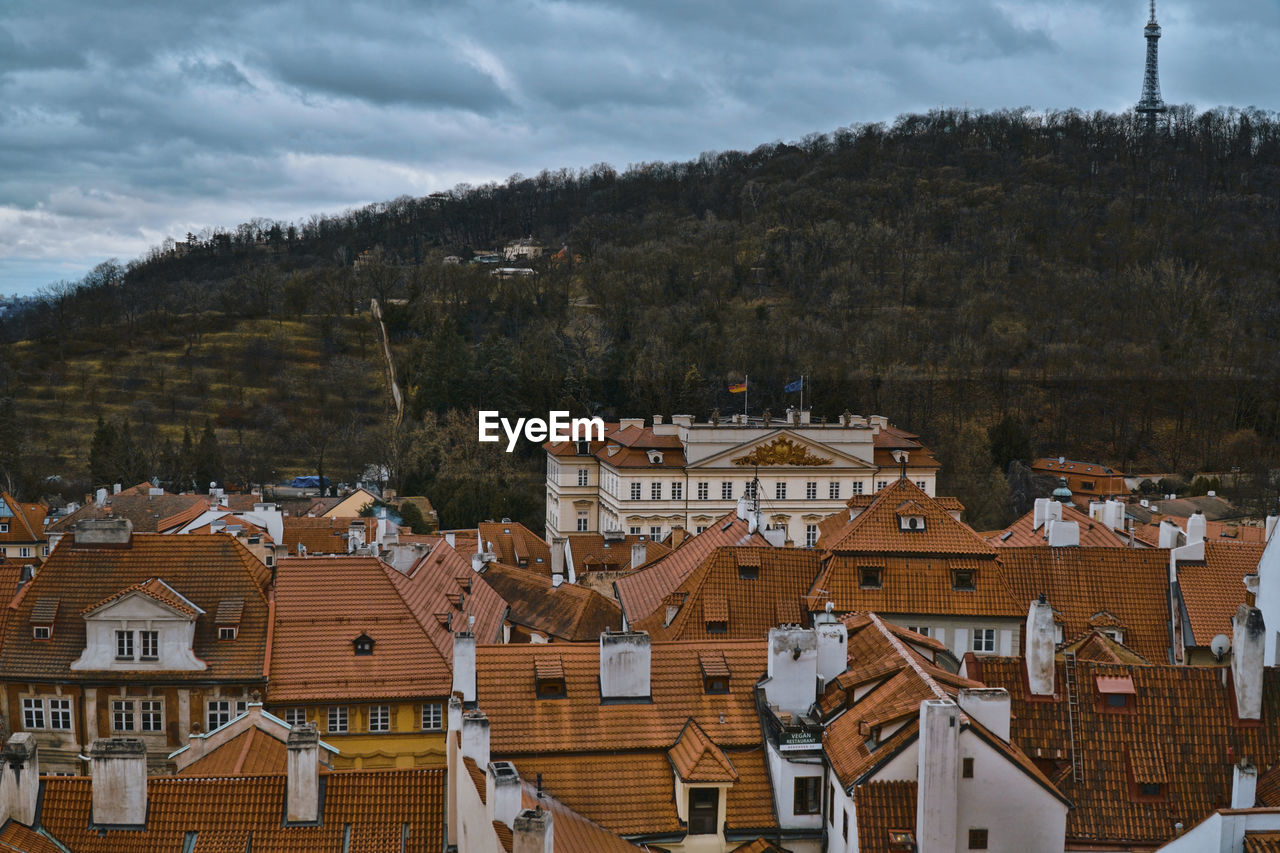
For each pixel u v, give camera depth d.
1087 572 102.81
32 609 88.81
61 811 57.72
